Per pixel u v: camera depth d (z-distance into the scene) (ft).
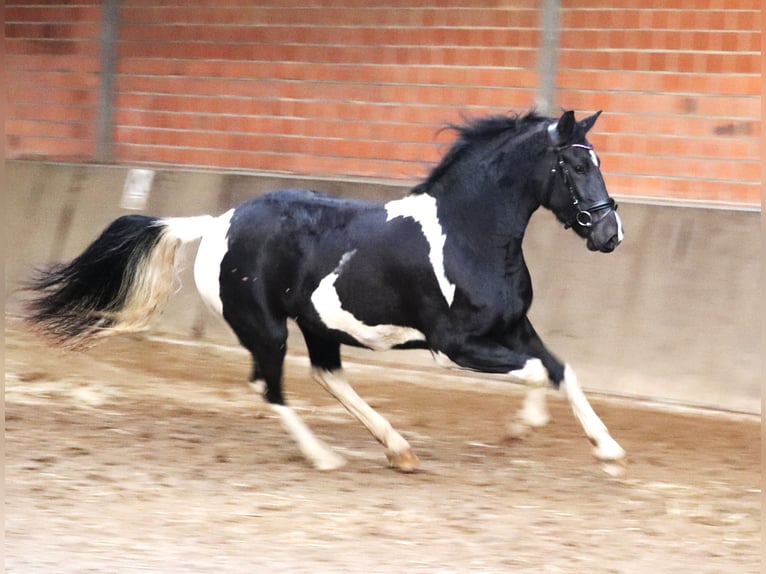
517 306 24.43
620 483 25.55
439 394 34.01
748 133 35.81
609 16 37.55
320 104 42.37
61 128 47.39
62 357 34.37
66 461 25.80
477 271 24.18
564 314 35.86
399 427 30.27
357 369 36.81
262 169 43.55
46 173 45.70
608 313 35.35
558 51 38.42
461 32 39.86
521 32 38.88
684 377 33.68
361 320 25.12
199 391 33.68
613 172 37.88
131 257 27.22
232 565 19.62
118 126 46.24
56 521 21.67
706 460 27.78
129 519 22.06
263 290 26.00
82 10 46.55
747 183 35.91
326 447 26.55
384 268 24.70
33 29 47.70
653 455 28.12
